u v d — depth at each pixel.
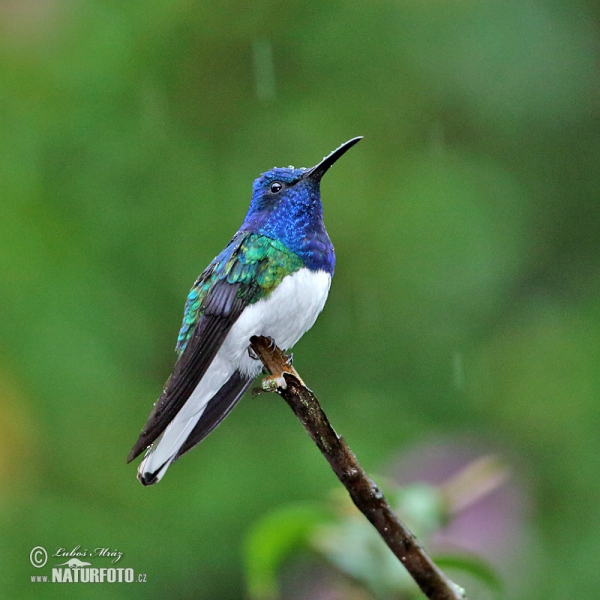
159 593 10.14
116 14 12.02
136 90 11.91
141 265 11.45
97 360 10.70
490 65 12.52
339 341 11.95
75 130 11.62
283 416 11.20
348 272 11.91
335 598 6.40
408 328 11.95
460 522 8.34
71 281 10.90
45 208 11.32
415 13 12.55
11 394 10.38
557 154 12.69
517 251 12.04
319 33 12.45
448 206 11.82
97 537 10.16
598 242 12.59
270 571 5.71
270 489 10.50
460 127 12.57
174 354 11.27
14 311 10.59
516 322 12.10
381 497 4.18
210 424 7.17
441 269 11.82
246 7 12.28
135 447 6.54
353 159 12.08
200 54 12.24
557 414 11.41
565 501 10.94
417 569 4.14
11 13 11.85
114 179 11.66
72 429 10.48
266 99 12.32
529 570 8.57
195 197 11.71
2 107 11.62
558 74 12.55
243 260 7.42
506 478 8.62
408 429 11.36
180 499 10.48
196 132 12.13
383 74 12.49
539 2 12.67
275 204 7.75
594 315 11.98
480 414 11.66
